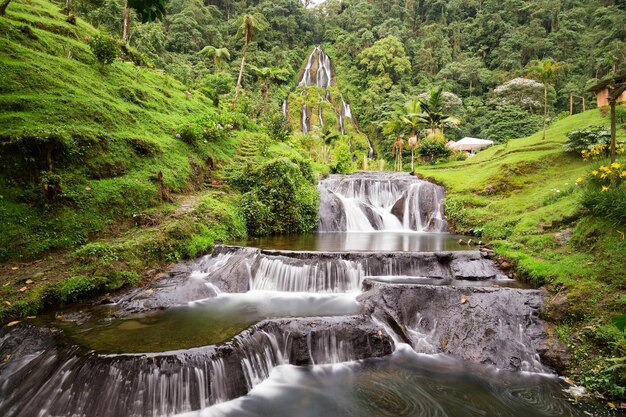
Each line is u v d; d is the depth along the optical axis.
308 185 16.17
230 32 67.75
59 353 5.21
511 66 58.88
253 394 5.33
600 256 7.23
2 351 5.61
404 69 65.12
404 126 30.33
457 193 15.95
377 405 5.16
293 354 6.06
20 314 6.31
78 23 20.89
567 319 6.32
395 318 6.93
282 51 69.88
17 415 4.69
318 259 8.66
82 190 9.38
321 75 71.94
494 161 19.58
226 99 33.88
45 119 10.27
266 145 19.70
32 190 8.65
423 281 8.27
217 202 12.45
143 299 7.25
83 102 11.73
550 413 4.98
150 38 39.81
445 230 14.89
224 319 6.57
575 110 47.09
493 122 44.19
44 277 7.13
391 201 17.77
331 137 31.56
